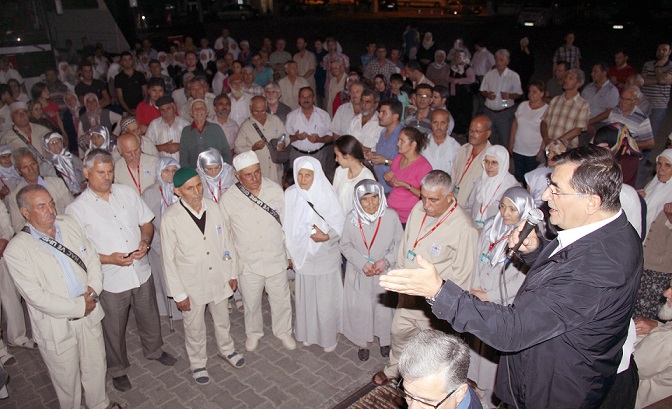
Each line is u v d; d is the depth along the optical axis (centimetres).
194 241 427
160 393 449
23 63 1116
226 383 459
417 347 196
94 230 412
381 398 434
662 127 1170
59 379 390
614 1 3050
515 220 363
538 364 210
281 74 1310
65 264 370
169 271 427
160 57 1377
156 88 775
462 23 3506
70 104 855
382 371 457
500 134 951
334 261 468
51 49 1147
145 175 540
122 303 433
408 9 5059
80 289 378
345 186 508
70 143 873
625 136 477
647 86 931
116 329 438
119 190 430
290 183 676
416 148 521
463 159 564
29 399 447
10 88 822
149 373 475
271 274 470
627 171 475
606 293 186
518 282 367
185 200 423
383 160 584
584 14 3136
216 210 442
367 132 669
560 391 207
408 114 775
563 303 184
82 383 411
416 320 411
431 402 192
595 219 200
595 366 200
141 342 486
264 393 446
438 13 4594
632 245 196
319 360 487
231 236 463
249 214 452
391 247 443
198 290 439
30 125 652
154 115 780
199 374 461
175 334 533
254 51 1499
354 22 3791
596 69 834
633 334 242
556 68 1041
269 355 496
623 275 188
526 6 2978
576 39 2691
